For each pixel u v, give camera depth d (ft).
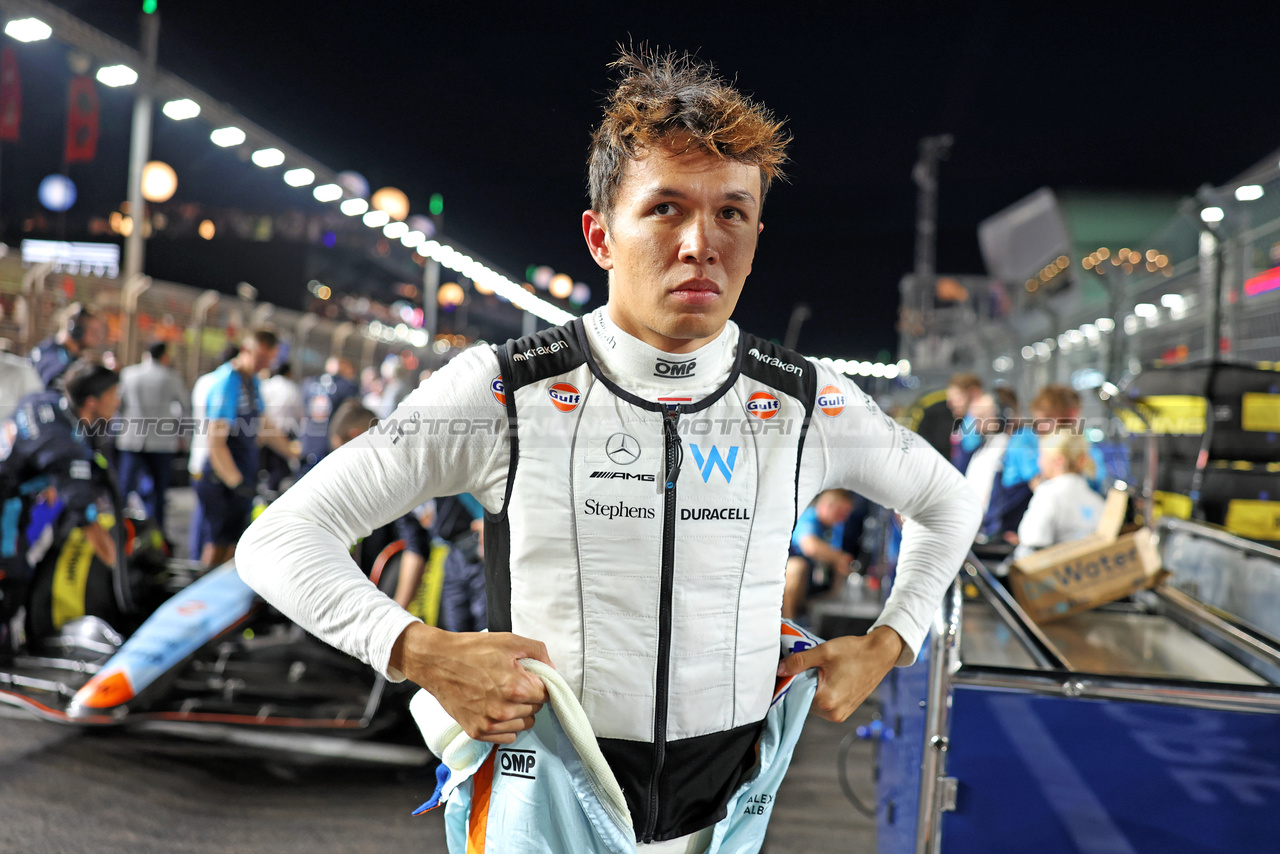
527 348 3.76
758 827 4.00
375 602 3.42
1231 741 5.41
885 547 12.14
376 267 57.41
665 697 3.63
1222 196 16.34
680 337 3.54
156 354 21.75
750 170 3.54
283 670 14.48
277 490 20.08
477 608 11.96
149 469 21.66
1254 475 12.70
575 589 3.59
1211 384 13.03
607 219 3.70
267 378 24.63
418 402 3.62
